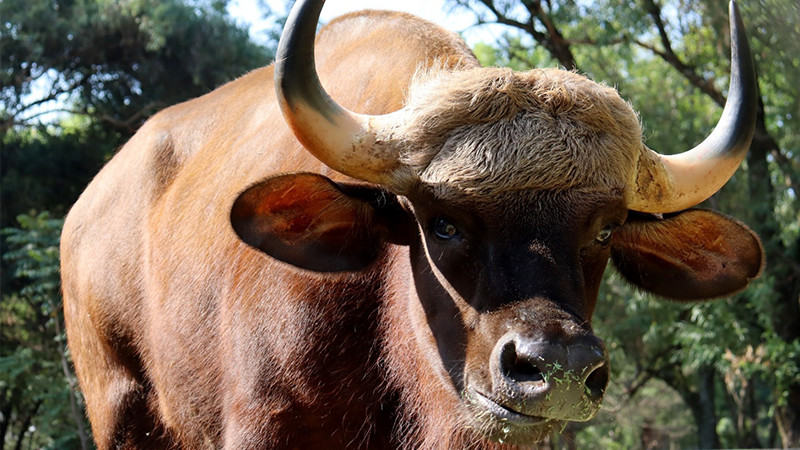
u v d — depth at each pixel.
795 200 16.70
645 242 4.54
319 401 4.57
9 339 21.02
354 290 4.53
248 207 4.02
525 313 3.39
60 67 24.05
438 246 3.83
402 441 4.67
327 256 4.27
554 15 14.95
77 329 6.51
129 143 6.53
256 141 5.23
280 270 4.59
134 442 5.95
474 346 3.66
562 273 3.52
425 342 4.09
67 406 15.79
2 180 22.66
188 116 6.12
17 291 21.08
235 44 23.95
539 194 3.65
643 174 4.08
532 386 3.34
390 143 3.95
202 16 23.78
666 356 25.41
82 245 6.39
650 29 14.74
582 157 3.72
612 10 14.47
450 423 4.37
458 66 4.68
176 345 5.28
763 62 12.55
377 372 4.59
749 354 16.03
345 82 5.11
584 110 3.84
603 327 18.52
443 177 3.73
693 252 4.54
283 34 3.88
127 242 5.92
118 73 24.58
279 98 3.91
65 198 24.06
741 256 4.44
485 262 3.65
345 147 3.95
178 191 5.64
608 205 3.76
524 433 3.76
